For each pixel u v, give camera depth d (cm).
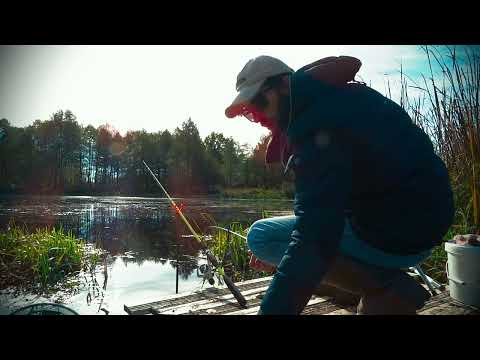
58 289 350
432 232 107
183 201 2138
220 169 3812
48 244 469
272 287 96
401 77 383
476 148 309
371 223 109
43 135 3294
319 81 105
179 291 340
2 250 468
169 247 577
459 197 330
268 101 119
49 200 1967
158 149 3766
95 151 3756
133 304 206
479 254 190
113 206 1525
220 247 486
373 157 101
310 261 92
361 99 105
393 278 118
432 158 110
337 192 95
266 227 154
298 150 101
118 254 523
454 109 350
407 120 111
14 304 298
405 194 103
